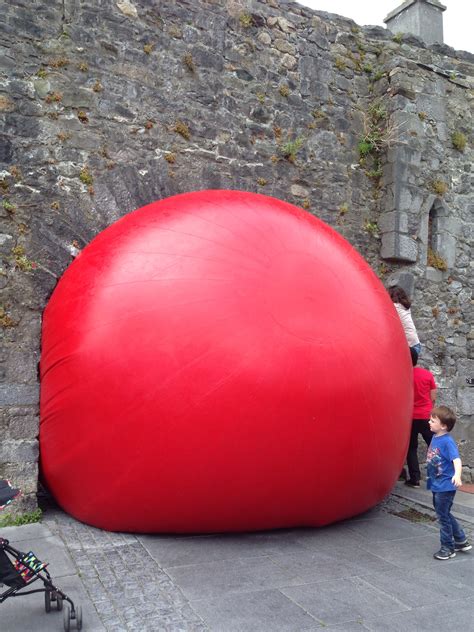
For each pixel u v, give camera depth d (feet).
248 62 22.04
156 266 12.89
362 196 24.41
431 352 24.64
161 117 19.88
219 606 10.12
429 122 25.46
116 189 18.61
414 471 19.53
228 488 12.13
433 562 12.74
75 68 18.35
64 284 14.71
